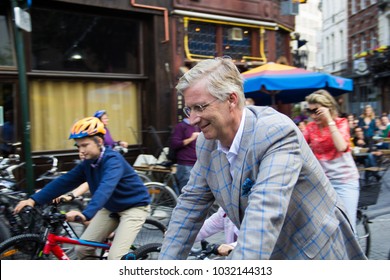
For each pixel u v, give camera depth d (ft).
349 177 13.01
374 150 27.91
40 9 24.95
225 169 5.63
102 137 10.44
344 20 109.09
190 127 20.13
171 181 22.56
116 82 28.53
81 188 11.25
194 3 30.68
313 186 5.51
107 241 11.48
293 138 5.17
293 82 24.09
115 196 10.77
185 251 6.16
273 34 36.81
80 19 26.66
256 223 4.74
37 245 10.19
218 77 5.15
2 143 23.66
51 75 25.35
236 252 4.75
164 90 29.50
